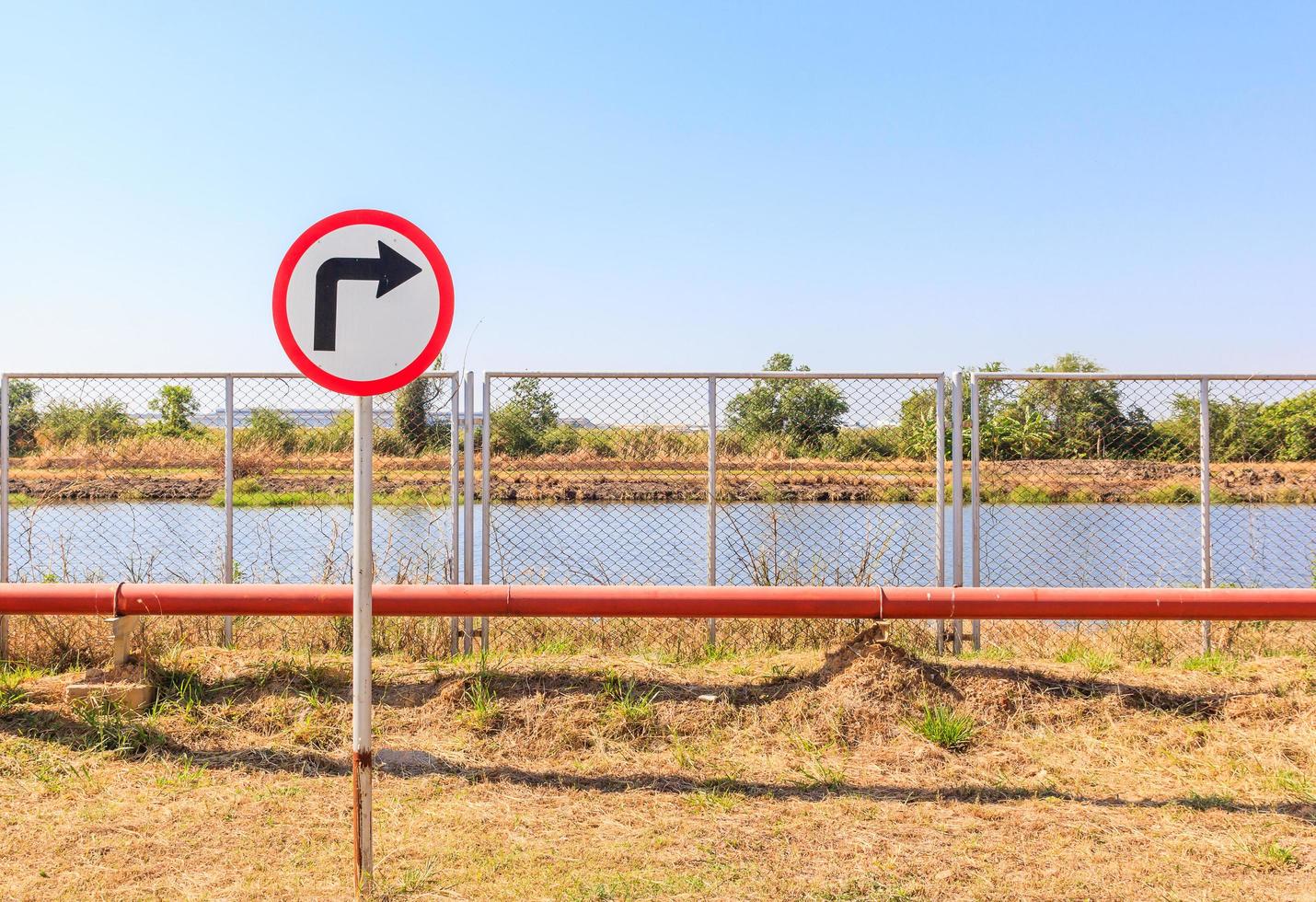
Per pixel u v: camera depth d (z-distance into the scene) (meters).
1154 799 4.49
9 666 6.39
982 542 9.32
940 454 6.72
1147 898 3.55
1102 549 7.98
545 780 4.76
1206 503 6.82
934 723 5.15
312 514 7.96
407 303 3.40
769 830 4.17
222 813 4.30
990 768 4.87
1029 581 8.34
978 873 3.77
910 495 7.44
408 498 7.66
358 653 3.49
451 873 3.74
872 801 4.49
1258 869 3.80
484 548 6.74
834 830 4.17
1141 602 5.45
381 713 5.39
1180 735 5.16
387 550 7.25
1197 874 3.75
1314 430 7.41
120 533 9.02
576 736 5.16
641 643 6.87
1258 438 7.39
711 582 6.79
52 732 5.16
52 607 5.50
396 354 3.40
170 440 7.62
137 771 4.76
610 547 8.20
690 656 6.58
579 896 3.56
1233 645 6.79
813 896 3.57
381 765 4.88
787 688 5.59
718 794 4.57
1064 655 6.59
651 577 8.07
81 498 7.79
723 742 5.16
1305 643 6.79
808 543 7.30
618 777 4.78
